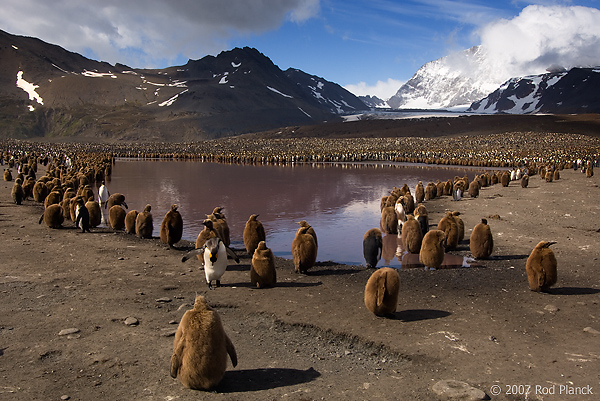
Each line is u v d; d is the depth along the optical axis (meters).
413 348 6.89
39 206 22.14
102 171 40.75
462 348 6.87
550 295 9.56
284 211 24.27
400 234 17.58
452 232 14.62
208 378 5.50
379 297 8.04
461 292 9.87
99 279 10.37
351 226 20.19
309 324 7.93
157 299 9.05
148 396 5.40
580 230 17.31
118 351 6.60
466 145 113.06
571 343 7.03
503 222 19.11
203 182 40.66
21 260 11.81
